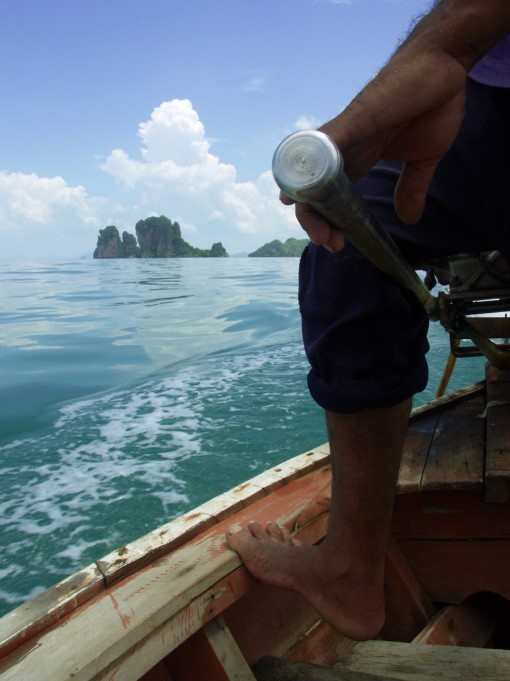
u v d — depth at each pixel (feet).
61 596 4.06
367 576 4.17
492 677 4.52
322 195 1.94
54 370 34.78
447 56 2.20
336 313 3.69
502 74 3.18
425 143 2.35
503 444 5.60
